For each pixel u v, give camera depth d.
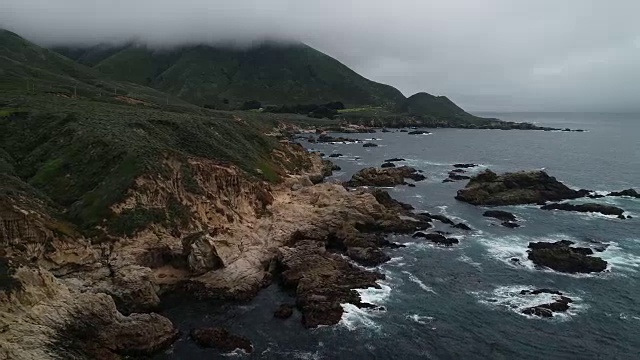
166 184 58.41
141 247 51.03
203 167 63.38
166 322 41.84
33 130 74.81
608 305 49.66
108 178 58.19
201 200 59.91
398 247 66.00
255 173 82.94
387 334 43.41
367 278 54.28
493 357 40.38
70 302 37.84
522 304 49.66
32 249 43.50
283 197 77.56
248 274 52.12
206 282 50.72
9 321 33.47
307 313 46.03
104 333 37.84
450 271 58.19
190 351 40.03
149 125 80.31
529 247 66.50
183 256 52.38
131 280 45.97
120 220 52.22
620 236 72.19
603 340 43.09
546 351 41.34
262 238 60.62
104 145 64.94
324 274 53.47
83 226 50.72
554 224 78.31
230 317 46.03
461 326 45.19
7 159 65.81
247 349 40.34
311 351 40.44
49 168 62.84
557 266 58.72
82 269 46.28
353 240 64.50
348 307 47.88
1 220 42.16
